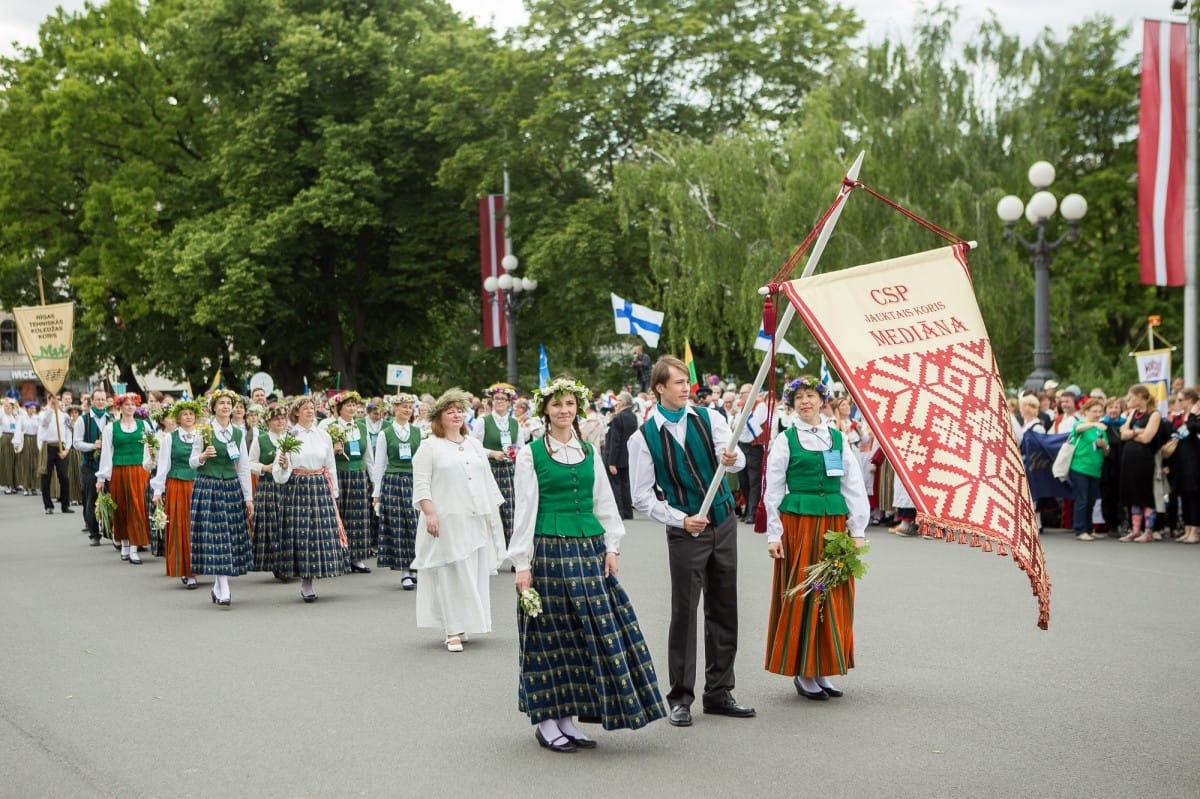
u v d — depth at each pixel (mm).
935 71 30406
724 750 6199
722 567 6918
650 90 36094
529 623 6355
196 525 11625
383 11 39875
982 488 5324
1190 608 10156
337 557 11891
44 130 42656
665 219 32000
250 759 6160
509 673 8219
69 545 17219
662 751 6219
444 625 9102
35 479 27938
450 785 5676
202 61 39281
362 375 45812
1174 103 20359
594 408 20531
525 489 6422
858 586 11531
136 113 42406
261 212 38281
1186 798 5293
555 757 6141
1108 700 7043
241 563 11773
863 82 30672
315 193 36562
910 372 5730
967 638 8945
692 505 6832
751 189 30312
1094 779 5570
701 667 8312
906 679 7699
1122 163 39062
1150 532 15336
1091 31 39875
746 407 6504
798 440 7387
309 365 44500
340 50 37469
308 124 39438
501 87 36750
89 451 17016
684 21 34562
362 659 8734
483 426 14305
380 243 40969
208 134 41094
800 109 33969
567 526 6418
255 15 38625
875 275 6070
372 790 5617
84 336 44781
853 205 28766
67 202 43406
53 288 44688
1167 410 17453
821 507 7293
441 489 9188
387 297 40156
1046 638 8898
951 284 6090
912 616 9883
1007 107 30297
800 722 6738
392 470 12805
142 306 41094
